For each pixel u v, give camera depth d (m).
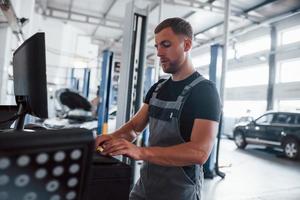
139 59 2.99
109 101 5.26
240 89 10.72
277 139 7.05
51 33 9.44
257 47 9.66
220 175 4.71
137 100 2.98
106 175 0.71
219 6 6.93
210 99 0.99
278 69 9.08
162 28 1.04
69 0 8.14
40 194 0.29
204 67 11.77
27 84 0.94
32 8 4.52
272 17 7.78
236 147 8.55
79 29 10.64
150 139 1.13
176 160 0.85
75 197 0.31
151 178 1.06
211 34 9.77
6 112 1.26
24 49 0.92
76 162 0.30
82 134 0.30
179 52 1.04
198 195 1.05
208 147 0.92
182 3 6.34
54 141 0.28
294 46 8.30
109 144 0.76
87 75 9.02
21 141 0.26
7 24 2.97
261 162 6.27
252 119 8.23
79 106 3.19
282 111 7.29
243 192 3.97
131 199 1.13
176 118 1.02
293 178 4.91
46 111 0.90
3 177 0.27
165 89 1.15
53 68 9.51
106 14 9.02
